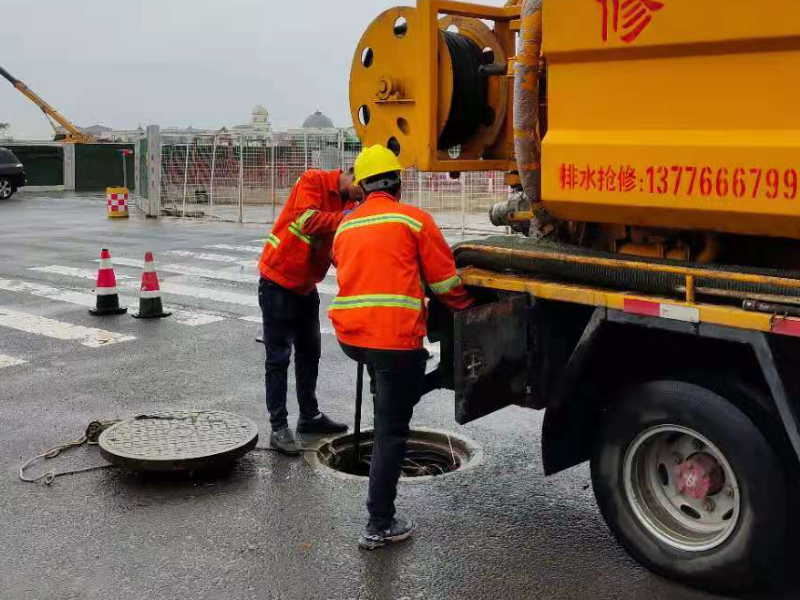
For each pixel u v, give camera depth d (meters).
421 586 4.09
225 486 5.27
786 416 3.52
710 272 3.72
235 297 11.24
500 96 4.98
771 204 3.53
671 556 4.04
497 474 5.43
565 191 4.20
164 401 6.93
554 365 4.50
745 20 3.49
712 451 3.90
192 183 23.38
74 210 24.77
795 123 3.45
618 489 4.22
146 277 9.95
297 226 5.56
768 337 3.55
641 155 3.90
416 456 5.99
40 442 6.02
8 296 11.25
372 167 4.52
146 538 4.59
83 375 7.66
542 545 4.48
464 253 4.72
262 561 4.34
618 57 3.93
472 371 4.23
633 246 4.43
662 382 3.98
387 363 4.38
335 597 3.99
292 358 8.20
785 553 3.79
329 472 5.47
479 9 4.91
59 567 4.29
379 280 4.39
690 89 3.72
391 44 4.98
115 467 5.57
